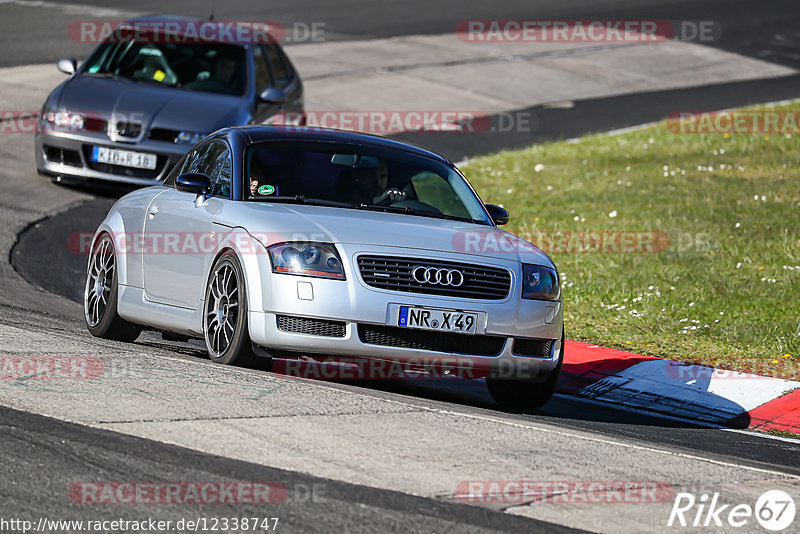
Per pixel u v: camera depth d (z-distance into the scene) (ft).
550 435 69.67
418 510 52.60
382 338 78.69
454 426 68.74
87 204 154.61
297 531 48.93
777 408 94.68
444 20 355.77
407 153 97.35
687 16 387.34
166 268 90.33
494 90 272.10
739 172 196.34
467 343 80.94
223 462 57.11
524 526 51.80
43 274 122.62
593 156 212.84
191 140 153.17
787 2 425.28
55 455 56.39
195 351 98.84
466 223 90.63
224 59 168.35
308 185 89.30
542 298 83.56
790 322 115.96
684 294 127.54
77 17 304.09
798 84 302.25
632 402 97.25
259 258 79.20
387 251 79.51
